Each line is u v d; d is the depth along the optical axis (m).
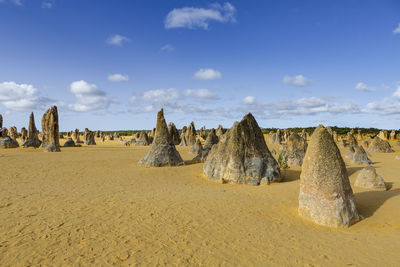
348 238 5.95
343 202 6.80
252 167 12.70
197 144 28.81
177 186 11.76
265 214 7.66
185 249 5.35
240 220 7.09
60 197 9.30
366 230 6.48
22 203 8.48
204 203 8.62
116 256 5.02
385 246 5.49
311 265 4.77
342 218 6.67
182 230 6.32
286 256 5.10
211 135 26.14
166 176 14.34
